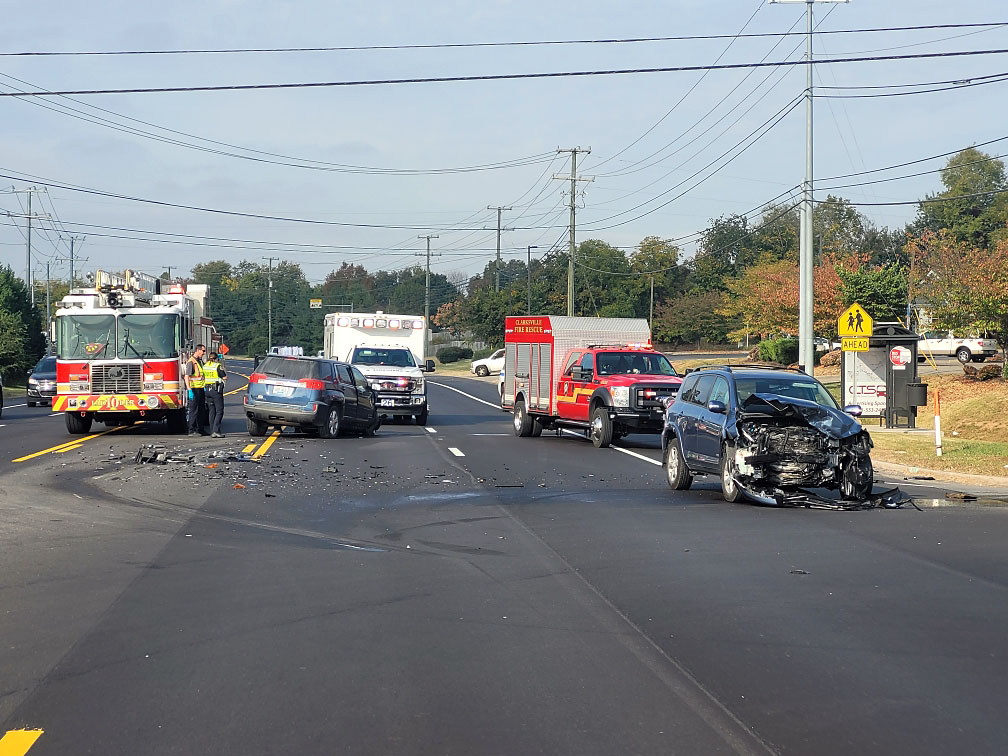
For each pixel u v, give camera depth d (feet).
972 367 119.65
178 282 96.68
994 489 57.57
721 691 21.44
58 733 18.93
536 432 92.32
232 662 23.41
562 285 345.31
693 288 374.63
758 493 49.32
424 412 106.52
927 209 343.26
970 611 28.55
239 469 61.41
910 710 20.27
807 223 105.09
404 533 41.11
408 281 572.10
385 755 17.85
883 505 49.80
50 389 138.21
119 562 34.78
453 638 25.59
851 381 94.89
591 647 24.80
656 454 75.92
